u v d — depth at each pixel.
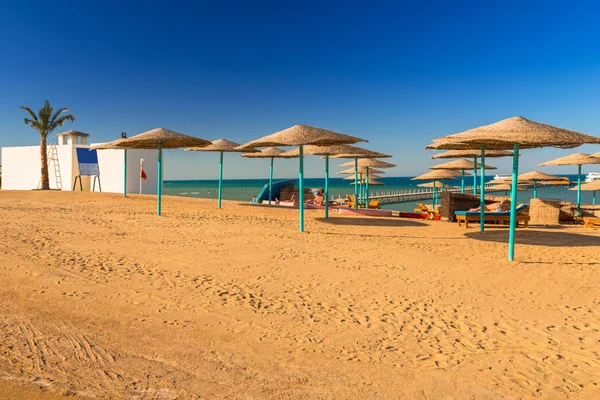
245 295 5.29
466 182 87.69
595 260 7.91
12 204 15.01
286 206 21.55
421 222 14.35
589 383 3.29
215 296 5.20
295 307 4.92
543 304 5.26
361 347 3.87
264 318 4.53
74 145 30.73
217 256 7.40
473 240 10.29
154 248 7.88
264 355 3.64
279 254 7.74
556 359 3.70
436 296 5.50
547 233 11.94
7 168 33.75
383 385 3.18
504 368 3.52
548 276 6.63
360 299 5.29
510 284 6.15
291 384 3.15
